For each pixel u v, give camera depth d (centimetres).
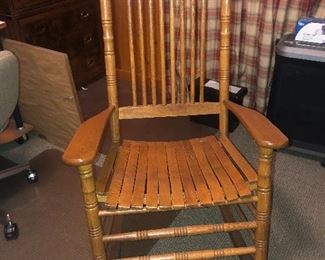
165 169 112
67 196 169
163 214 157
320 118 171
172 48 126
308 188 168
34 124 199
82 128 103
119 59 264
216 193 99
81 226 153
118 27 251
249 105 220
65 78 160
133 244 142
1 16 196
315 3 180
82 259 138
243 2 195
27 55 166
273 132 97
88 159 89
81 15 234
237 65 213
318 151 180
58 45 225
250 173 104
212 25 201
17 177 182
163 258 106
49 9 210
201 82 131
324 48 158
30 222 156
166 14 175
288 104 174
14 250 143
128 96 246
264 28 188
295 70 164
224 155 117
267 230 106
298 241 142
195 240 143
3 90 122
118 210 99
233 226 105
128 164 114
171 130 217
